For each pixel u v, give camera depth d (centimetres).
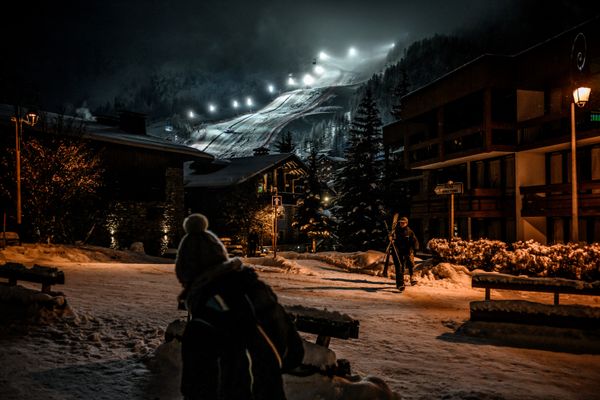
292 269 1753
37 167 2333
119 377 429
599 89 1875
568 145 2058
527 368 539
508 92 2358
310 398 351
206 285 221
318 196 4941
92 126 3394
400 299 1149
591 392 455
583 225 2070
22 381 404
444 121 2662
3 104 2892
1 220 2367
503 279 771
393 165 4288
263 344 218
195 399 213
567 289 725
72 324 609
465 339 687
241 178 4244
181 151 3503
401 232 1330
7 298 624
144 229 3325
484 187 2555
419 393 425
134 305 811
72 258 1859
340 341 636
